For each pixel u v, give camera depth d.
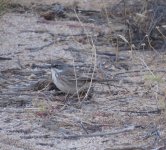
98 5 18.92
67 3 19.17
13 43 15.75
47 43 15.80
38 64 14.15
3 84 12.86
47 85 12.51
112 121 11.00
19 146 10.02
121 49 15.41
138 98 12.16
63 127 10.77
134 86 12.79
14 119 11.11
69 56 14.78
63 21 17.88
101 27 17.16
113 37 15.85
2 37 16.17
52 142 10.18
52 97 12.09
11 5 18.55
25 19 17.81
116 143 10.12
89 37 16.20
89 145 10.06
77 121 10.98
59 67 12.09
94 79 12.60
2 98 12.09
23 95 12.27
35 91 12.51
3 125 10.83
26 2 18.95
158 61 14.42
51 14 18.08
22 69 13.82
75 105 11.74
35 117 11.19
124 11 16.83
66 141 10.23
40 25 17.34
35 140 10.25
